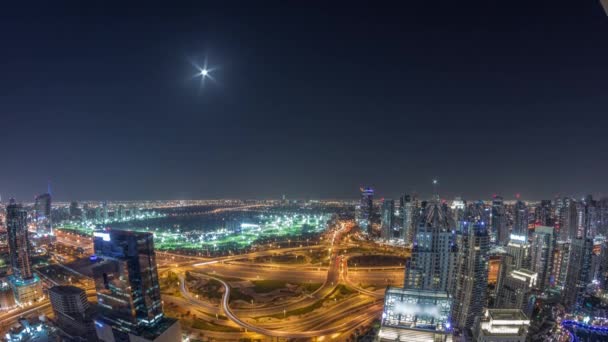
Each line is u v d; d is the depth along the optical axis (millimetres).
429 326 193750
